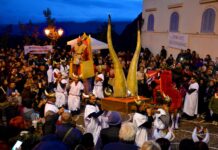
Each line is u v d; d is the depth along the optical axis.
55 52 18.62
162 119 6.77
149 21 24.75
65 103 12.16
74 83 11.88
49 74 14.44
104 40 28.89
